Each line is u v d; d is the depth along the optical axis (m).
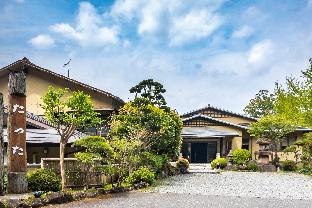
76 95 13.57
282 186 18.92
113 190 15.08
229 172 29.47
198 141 37.28
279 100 40.72
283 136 34.00
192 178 23.31
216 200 13.43
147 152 19.88
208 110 40.22
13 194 12.81
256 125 32.53
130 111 21.53
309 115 35.56
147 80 33.44
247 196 14.74
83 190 14.42
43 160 14.46
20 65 26.31
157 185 18.42
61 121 14.68
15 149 13.37
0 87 26.62
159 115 21.48
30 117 19.91
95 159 14.82
